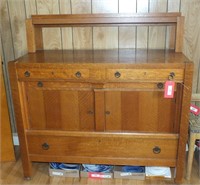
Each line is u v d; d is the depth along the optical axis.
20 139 1.73
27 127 1.73
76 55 1.79
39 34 1.99
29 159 1.79
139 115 1.62
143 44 1.99
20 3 1.96
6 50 2.08
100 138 1.68
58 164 1.90
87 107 1.63
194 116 1.79
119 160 1.72
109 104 1.61
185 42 1.94
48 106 1.66
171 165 1.70
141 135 1.64
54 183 1.80
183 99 1.52
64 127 1.70
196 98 1.94
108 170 1.84
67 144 1.73
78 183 1.79
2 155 2.04
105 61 1.55
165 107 1.58
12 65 1.56
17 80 1.59
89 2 1.92
